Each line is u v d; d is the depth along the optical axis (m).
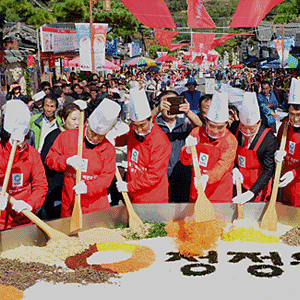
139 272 2.88
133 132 3.90
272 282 2.71
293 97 3.81
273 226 3.52
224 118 3.60
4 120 3.31
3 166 3.39
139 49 39.22
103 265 2.94
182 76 53.66
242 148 3.93
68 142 3.64
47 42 13.89
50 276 2.78
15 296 2.52
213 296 2.53
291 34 23.89
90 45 12.55
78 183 3.38
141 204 3.71
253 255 3.12
